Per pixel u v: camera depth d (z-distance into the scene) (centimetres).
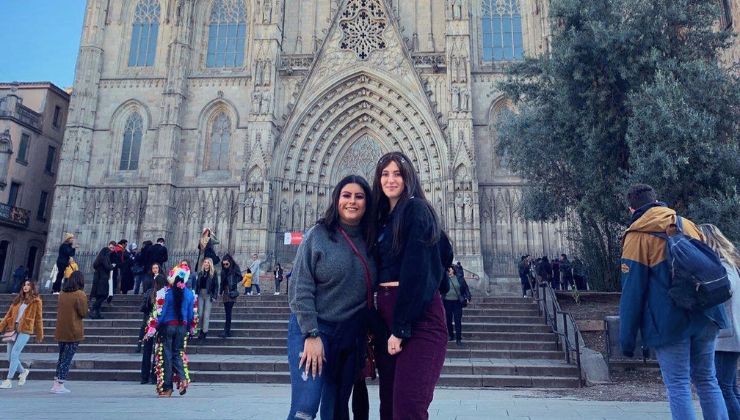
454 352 1725
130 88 4366
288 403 1038
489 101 4091
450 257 492
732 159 1700
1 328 1395
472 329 1958
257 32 4119
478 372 1503
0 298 2498
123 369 1595
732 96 1802
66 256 2405
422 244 439
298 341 485
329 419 478
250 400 1089
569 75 2086
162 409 941
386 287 470
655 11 1955
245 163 3850
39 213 4744
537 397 1195
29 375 1563
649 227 578
